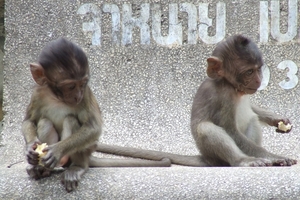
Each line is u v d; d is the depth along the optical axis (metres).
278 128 12.21
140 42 14.41
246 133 12.31
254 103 13.84
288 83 13.96
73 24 14.55
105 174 9.79
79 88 9.78
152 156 12.43
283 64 14.04
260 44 14.19
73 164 10.02
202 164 11.98
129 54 14.38
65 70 9.62
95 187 9.56
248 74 11.48
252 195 9.30
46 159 9.24
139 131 13.77
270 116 12.42
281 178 9.45
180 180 9.56
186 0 14.43
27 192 9.56
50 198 9.50
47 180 9.67
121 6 14.51
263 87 13.98
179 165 12.21
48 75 9.82
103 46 14.45
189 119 13.81
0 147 13.46
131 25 14.46
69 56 9.65
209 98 11.81
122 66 14.32
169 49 14.32
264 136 13.52
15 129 13.83
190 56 14.26
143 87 14.18
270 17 14.24
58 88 9.81
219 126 11.67
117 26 14.47
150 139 13.63
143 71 14.27
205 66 14.16
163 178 9.62
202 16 14.37
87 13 14.56
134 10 14.50
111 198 9.47
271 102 13.83
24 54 14.47
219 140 11.30
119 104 14.09
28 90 14.24
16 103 14.15
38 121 10.59
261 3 14.30
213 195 9.36
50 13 14.62
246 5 14.32
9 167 11.92
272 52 14.12
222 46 11.70
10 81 14.34
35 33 14.55
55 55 9.71
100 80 14.26
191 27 14.37
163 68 14.24
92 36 14.48
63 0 14.66
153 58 14.31
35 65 9.89
